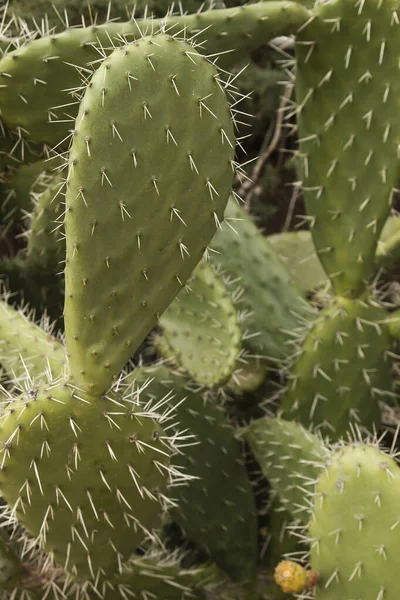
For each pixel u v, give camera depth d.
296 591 1.81
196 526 2.05
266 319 2.18
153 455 1.75
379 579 1.79
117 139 1.66
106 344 1.69
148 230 1.69
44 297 2.23
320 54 1.94
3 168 1.93
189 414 2.04
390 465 1.79
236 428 2.15
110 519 1.76
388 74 1.94
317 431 2.09
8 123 1.85
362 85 1.95
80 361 1.69
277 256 2.23
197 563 2.12
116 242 1.68
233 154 1.72
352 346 2.06
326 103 1.97
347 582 1.80
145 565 1.94
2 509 2.02
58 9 2.15
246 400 2.24
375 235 2.02
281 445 2.03
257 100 2.74
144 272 1.70
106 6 2.15
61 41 1.80
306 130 1.99
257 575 2.08
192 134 1.69
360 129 1.97
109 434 1.71
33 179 2.24
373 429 2.09
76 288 1.68
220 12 1.86
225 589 2.05
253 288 2.18
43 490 1.72
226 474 2.06
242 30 1.87
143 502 1.77
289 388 2.09
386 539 1.78
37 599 1.88
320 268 2.40
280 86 2.63
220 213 1.73
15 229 2.47
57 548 1.78
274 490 2.05
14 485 1.71
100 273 1.68
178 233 1.71
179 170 1.69
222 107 1.71
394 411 2.21
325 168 2.00
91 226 1.67
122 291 1.69
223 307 2.06
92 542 1.78
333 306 2.06
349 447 1.81
